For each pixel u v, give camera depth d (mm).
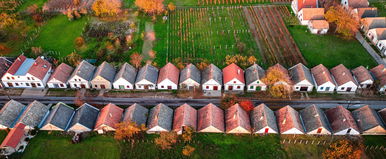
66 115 86438
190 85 98688
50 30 128625
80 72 97938
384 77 96438
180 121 82750
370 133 82250
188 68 100688
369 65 108250
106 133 83438
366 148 79375
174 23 134125
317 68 100812
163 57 113375
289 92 97062
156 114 84500
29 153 79312
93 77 99375
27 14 139375
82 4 147125
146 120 86375
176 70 102938
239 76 97562
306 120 84562
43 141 81812
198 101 95625
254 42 121438
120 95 97875
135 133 82562
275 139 81625
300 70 98688
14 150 79562
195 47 118812
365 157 77812
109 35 123250
